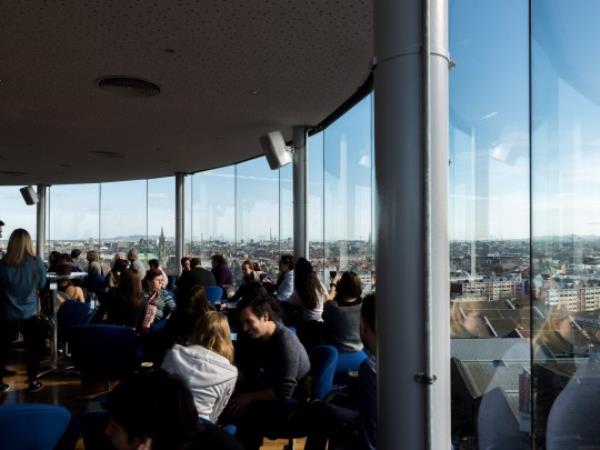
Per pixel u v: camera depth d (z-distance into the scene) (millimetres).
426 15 1249
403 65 1272
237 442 1327
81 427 1597
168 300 4508
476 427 2465
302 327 4453
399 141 1274
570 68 2049
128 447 1067
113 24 3324
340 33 3451
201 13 3158
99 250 13023
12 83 4555
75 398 4117
